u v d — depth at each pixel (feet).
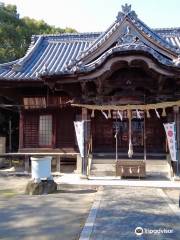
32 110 64.49
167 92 51.42
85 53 53.42
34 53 75.25
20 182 50.67
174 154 46.68
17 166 68.59
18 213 30.86
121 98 51.75
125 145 62.08
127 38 51.08
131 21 54.95
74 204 34.65
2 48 106.42
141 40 54.85
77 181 46.80
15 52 110.11
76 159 61.36
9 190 43.55
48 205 34.17
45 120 64.28
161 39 55.42
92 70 48.70
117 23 55.01
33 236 24.00
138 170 48.73
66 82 52.01
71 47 77.92
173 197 38.04
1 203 35.24
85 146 50.11
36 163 41.86
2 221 28.19
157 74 49.11
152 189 42.01
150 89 51.60
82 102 52.75
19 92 64.90
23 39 118.62
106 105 51.98
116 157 53.31
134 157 56.39
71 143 62.80
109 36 53.88
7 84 61.67
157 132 61.21
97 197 36.78
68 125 63.41
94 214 29.04
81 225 26.68
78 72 49.06
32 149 63.67
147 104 51.39
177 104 49.90
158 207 31.81
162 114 55.01
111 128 62.69
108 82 51.75
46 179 42.06
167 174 50.85
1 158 68.74
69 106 61.93
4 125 95.71
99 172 52.16
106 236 22.75
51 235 24.14
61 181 46.75
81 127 49.78
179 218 27.66
